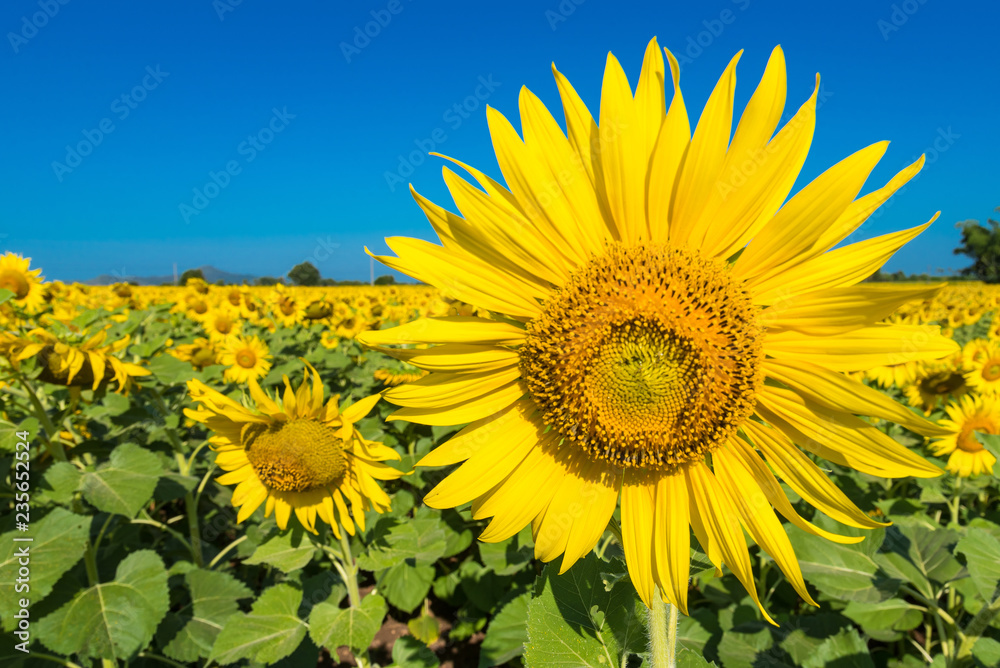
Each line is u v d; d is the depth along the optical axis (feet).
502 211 0.95
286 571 1.73
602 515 1.00
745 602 2.02
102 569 1.98
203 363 4.05
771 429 0.94
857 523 0.87
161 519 3.09
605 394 0.96
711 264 0.95
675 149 0.91
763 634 1.86
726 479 0.95
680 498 0.97
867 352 0.86
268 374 4.18
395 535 1.84
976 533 1.49
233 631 1.74
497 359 1.02
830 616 1.95
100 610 1.69
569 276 0.99
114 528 2.23
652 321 0.94
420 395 1.02
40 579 1.49
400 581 2.42
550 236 0.97
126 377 2.16
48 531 1.57
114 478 1.76
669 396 0.94
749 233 0.92
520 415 1.05
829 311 0.88
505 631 1.82
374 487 1.71
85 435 2.65
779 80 0.85
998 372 2.97
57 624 1.65
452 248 0.98
